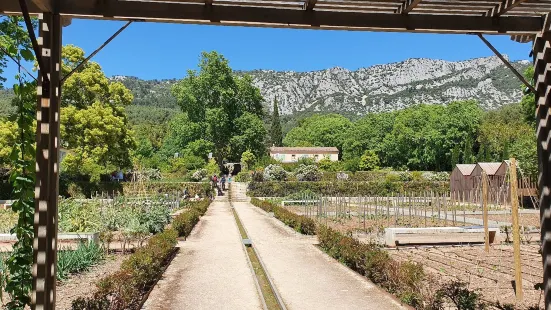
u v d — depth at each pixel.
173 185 40.16
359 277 8.65
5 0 4.07
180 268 9.70
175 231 12.47
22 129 4.36
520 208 25.50
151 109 142.75
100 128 32.53
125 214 14.82
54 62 4.11
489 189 29.78
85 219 13.00
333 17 4.52
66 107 32.09
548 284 4.59
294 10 4.48
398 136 66.75
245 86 59.94
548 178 4.69
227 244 13.46
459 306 5.71
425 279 6.72
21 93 4.32
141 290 7.43
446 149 63.69
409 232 12.85
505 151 46.69
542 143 4.74
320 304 6.69
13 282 4.37
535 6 4.56
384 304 6.64
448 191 40.66
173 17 4.31
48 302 4.02
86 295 7.13
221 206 32.50
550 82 4.75
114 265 9.88
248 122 57.84
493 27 4.73
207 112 54.81
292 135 104.50
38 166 3.98
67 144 32.62
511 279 8.06
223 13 4.38
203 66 57.34
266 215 24.12
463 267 9.25
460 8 4.56
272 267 9.74
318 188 41.84
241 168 60.00
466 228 13.65
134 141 35.97
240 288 7.83
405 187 43.44
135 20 4.26
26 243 4.33
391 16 4.60
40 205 3.96
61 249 10.33
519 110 64.69
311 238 14.80
